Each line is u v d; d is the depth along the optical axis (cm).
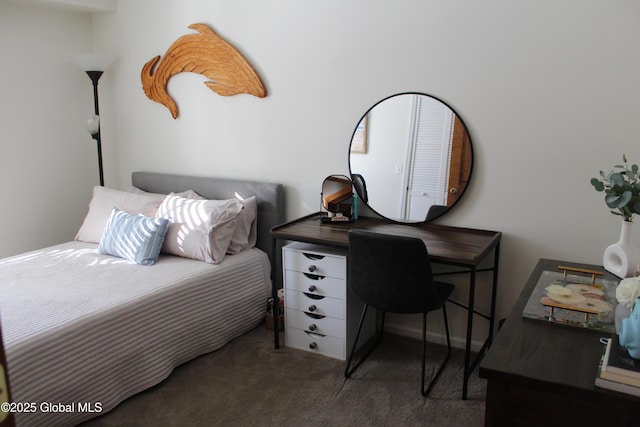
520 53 247
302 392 246
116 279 268
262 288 319
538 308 176
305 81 312
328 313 277
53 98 380
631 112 229
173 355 259
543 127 248
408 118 279
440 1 262
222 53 336
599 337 154
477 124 263
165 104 372
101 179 391
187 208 317
